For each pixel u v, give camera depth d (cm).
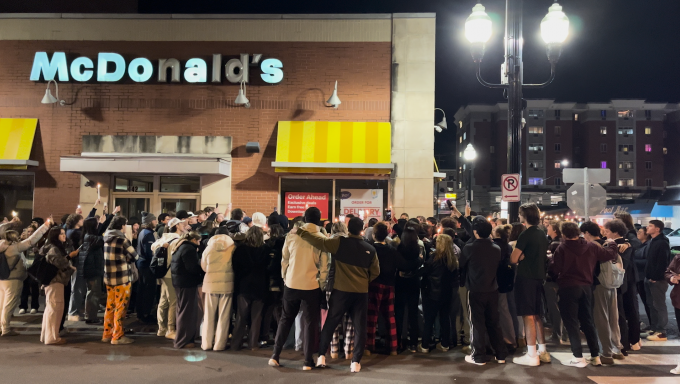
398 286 717
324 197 1343
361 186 1343
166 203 1357
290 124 1337
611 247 654
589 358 672
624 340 690
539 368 622
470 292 645
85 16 1370
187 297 700
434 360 659
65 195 1345
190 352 676
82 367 593
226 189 1342
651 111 7931
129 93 1359
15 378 545
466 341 751
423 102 1341
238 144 1349
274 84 1359
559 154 7988
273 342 743
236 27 1366
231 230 769
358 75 1353
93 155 1312
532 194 7744
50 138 1355
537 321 656
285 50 1362
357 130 1325
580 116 8112
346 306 601
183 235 715
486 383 558
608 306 663
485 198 8025
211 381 546
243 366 611
